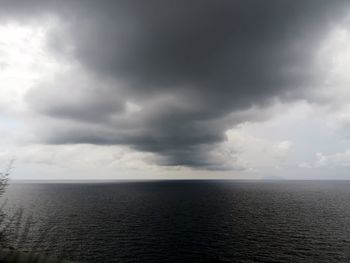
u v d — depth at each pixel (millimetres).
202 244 58438
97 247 55281
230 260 48406
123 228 74062
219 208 119250
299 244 59156
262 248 55844
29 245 50781
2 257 10992
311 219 91188
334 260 48656
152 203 139375
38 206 120938
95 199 160750
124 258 48750
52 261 12391
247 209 116062
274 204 136500
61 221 83250
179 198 170250
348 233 70125
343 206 129250
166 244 58250
